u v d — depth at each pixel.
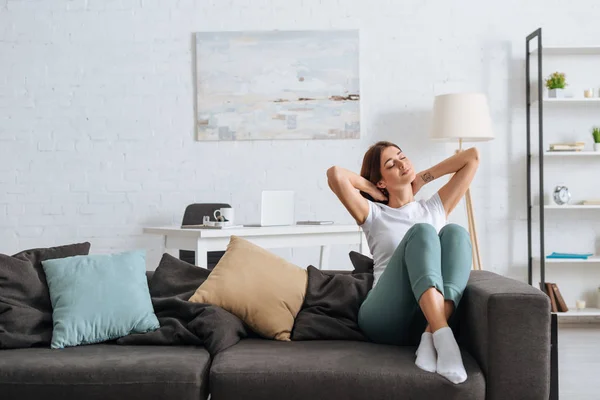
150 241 5.62
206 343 2.69
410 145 5.70
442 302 2.48
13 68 5.60
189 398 2.33
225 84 5.64
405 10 5.70
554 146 5.47
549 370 2.42
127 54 5.64
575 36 5.68
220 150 5.66
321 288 2.99
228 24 5.65
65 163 5.61
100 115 5.62
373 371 2.33
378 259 2.97
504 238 5.70
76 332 2.75
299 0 5.66
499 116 5.70
